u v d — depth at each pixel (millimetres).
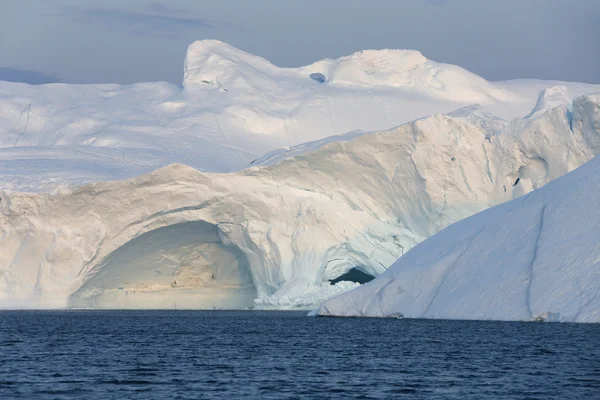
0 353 183750
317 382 139625
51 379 143250
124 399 125438
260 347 195875
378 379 142500
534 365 156625
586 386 134125
